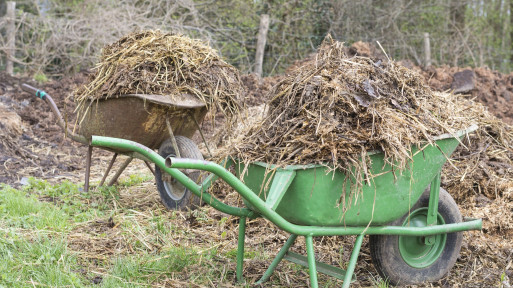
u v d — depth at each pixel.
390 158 3.40
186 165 3.04
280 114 3.62
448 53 16.53
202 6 14.45
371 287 3.91
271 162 3.40
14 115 8.58
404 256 3.92
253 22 14.64
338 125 3.43
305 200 3.33
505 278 4.10
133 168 7.26
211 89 5.18
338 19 14.85
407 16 16.50
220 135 6.53
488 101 8.96
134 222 5.01
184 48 5.28
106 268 4.01
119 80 5.09
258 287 3.86
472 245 4.47
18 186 6.13
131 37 5.46
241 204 5.16
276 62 14.28
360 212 3.46
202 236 4.75
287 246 3.89
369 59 3.78
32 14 14.83
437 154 3.64
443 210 3.95
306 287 3.91
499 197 5.20
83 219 5.03
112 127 5.29
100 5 13.63
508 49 18.20
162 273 3.96
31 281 3.64
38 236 4.38
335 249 4.52
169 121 5.22
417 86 3.82
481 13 18.12
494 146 5.89
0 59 13.49
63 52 13.12
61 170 7.14
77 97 5.53
